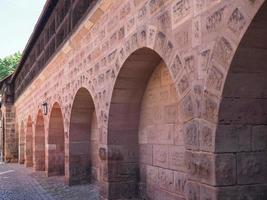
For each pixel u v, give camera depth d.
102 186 7.43
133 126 7.40
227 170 3.71
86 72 8.78
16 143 25.36
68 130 10.50
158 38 5.01
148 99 7.05
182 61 4.34
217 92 3.67
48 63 12.95
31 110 18.09
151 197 6.87
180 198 5.85
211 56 3.76
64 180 11.98
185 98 4.29
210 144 3.76
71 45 9.98
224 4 3.53
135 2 5.84
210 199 3.75
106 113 7.32
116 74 6.79
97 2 7.44
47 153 13.27
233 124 3.71
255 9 3.09
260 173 3.81
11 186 11.52
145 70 6.73
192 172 4.11
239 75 3.55
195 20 4.06
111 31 7.02
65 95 10.91
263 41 3.34
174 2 4.55
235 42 3.38
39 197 9.19
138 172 7.41
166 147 6.35
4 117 26.28
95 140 10.27
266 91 3.68
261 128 3.80
